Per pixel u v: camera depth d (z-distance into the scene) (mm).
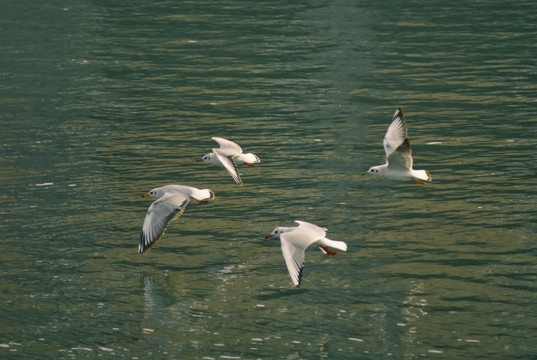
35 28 41844
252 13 45500
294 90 29281
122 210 18016
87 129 24641
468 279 14453
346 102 27500
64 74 32062
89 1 49812
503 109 26047
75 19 44281
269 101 27844
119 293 14211
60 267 15219
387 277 14633
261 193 19109
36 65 33594
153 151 22438
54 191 19188
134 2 49656
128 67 33312
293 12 45656
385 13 44906
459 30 39906
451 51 35281
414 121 25031
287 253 11773
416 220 17219
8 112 26531
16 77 31500
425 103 27109
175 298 14008
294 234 12062
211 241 16422
